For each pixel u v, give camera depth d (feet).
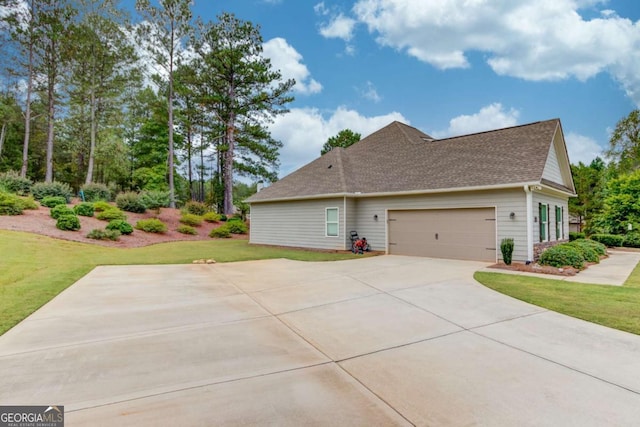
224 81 91.04
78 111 97.81
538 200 37.91
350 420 8.49
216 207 103.04
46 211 53.78
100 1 80.59
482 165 40.98
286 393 9.84
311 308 18.98
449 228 40.24
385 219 46.01
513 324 15.88
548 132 41.65
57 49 82.23
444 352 12.79
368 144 62.39
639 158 90.33
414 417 8.63
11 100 94.38
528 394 9.75
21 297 20.36
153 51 81.20
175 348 13.28
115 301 20.30
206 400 9.43
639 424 8.32
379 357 12.39
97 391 9.92
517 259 35.09
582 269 31.68
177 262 36.19
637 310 17.85
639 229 62.34
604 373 11.03
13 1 75.87
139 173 106.22
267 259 39.47
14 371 11.19
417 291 22.54
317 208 51.08
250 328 15.69
